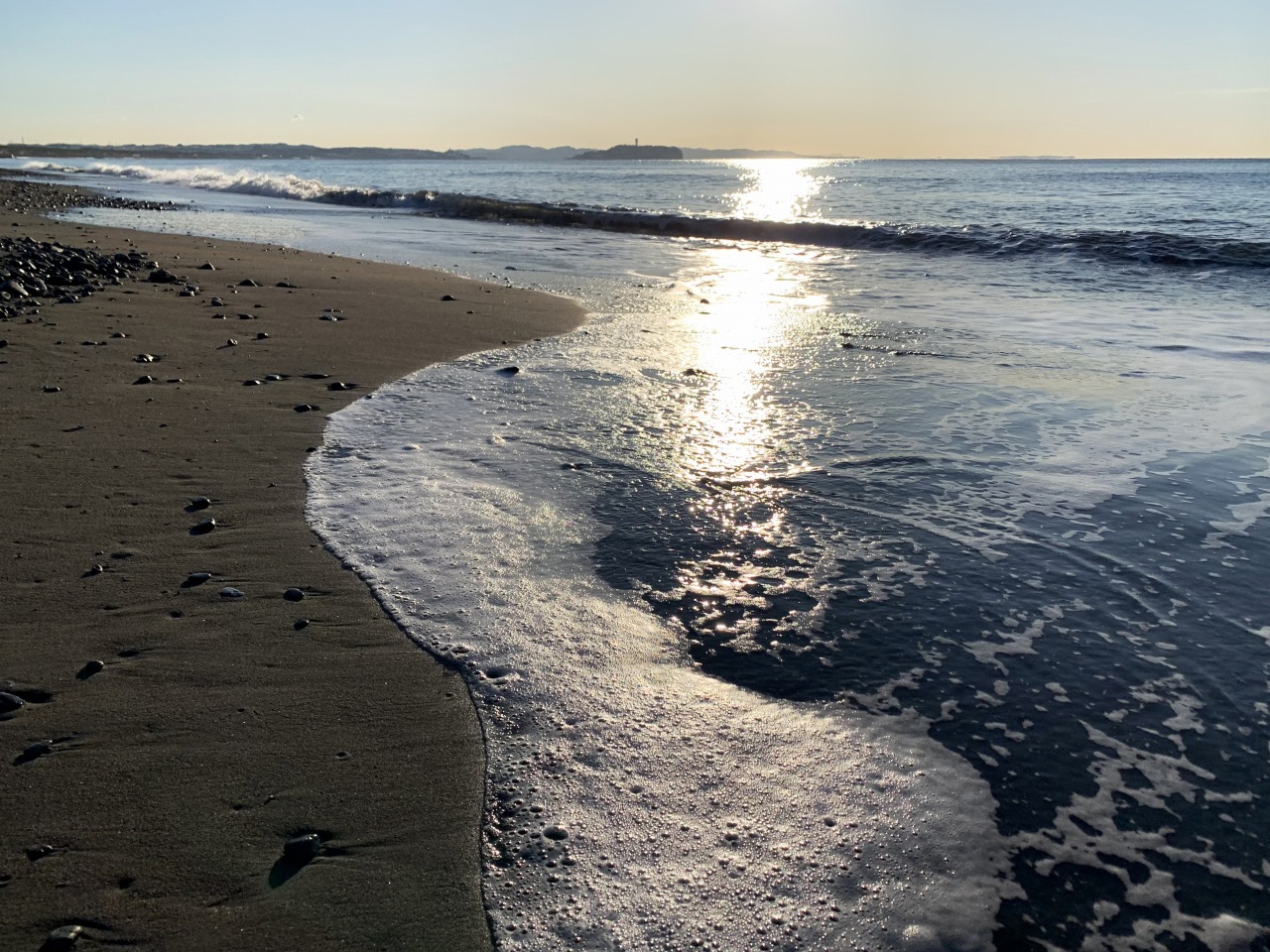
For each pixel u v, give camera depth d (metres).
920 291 10.84
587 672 2.90
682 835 2.22
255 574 3.46
